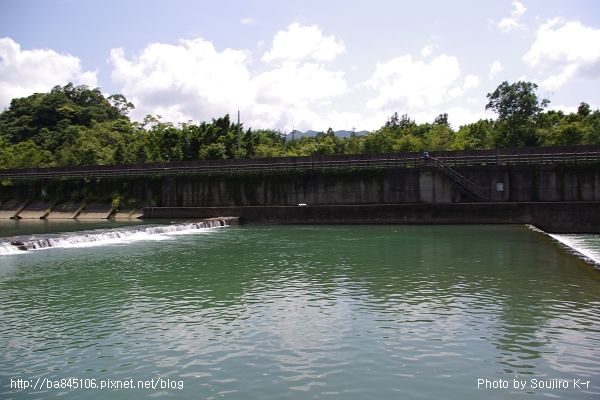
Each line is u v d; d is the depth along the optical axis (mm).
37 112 124688
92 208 56688
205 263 23781
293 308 15578
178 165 56438
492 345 12148
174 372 10750
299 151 80938
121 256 26000
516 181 44375
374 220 42750
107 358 11617
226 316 14805
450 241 30781
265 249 28312
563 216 38969
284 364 11086
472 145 69562
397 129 95875
